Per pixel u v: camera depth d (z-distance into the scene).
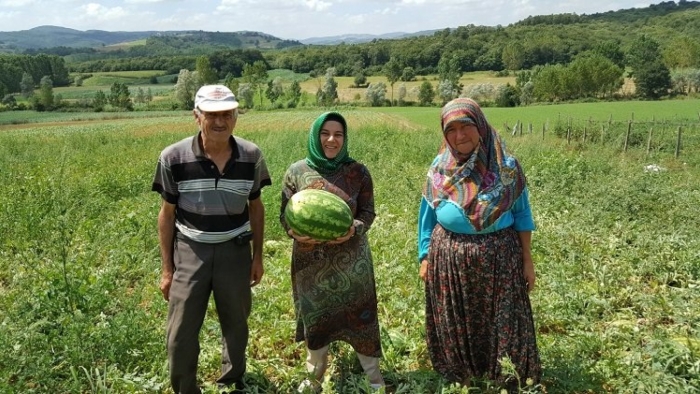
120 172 13.38
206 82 114.44
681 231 7.59
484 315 3.91
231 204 3.69
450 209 3.84
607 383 4.02
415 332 4.93
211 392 4.03
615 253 6.98
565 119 39.59
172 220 3.80
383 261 6.63
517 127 30.06
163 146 22.55
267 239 8.05
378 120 50.84
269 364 4.53
